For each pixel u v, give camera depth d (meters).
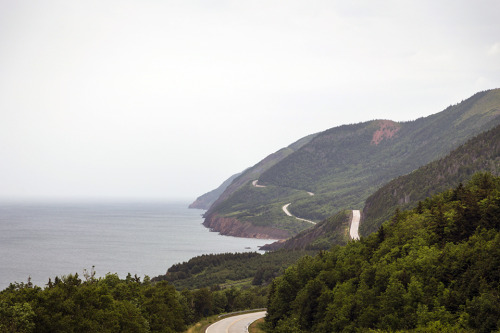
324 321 71.69
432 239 76.06
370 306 64.25
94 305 62.69
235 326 86.19
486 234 68.44
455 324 53.22
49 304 56.50
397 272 66.19
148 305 77.62
